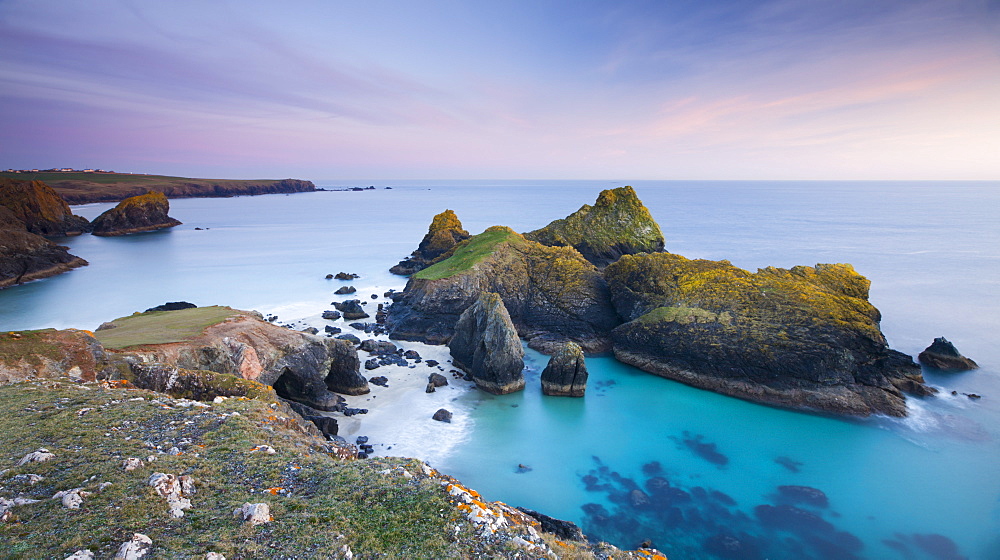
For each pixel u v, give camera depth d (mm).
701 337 56750
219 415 25594
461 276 74312
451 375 57656
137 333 43000
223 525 15625
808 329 53406
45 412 22859
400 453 40906
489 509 18938
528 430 45969
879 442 44219
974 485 38125
